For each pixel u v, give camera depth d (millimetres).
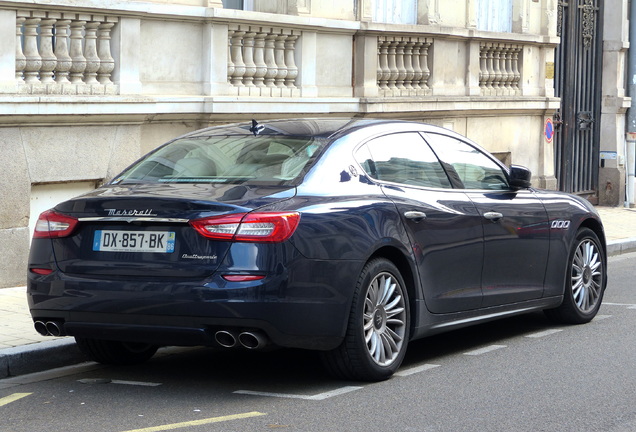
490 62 17906
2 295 9836
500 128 18141
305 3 13891
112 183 7180
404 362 7645
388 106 15023
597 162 21328
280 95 13477
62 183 10875
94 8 10781
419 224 7270
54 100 10281
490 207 8039
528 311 8594
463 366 7480
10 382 7016
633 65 20594
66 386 6867
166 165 7234
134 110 11219
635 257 14930
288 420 5918
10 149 10180
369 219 6816
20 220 10344
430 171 7750
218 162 7102
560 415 6074
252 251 6188
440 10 16562
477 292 7859
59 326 6633
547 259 8695
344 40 14648
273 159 6988
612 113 21109
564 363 7594
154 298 6238
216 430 5695
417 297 7227
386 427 5781
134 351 7555
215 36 12469
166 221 6309
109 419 5961
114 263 6438
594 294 9438
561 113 20281
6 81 10039
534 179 19234
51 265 6641
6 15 10031
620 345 8281
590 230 9320
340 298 6504
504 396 6543
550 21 19234
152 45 11883
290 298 6242
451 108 16438
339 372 6781
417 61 16109
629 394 6621
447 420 5938
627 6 21250
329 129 7355
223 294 6125
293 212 6352
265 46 13406
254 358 7812
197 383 6934
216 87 12516
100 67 11133
